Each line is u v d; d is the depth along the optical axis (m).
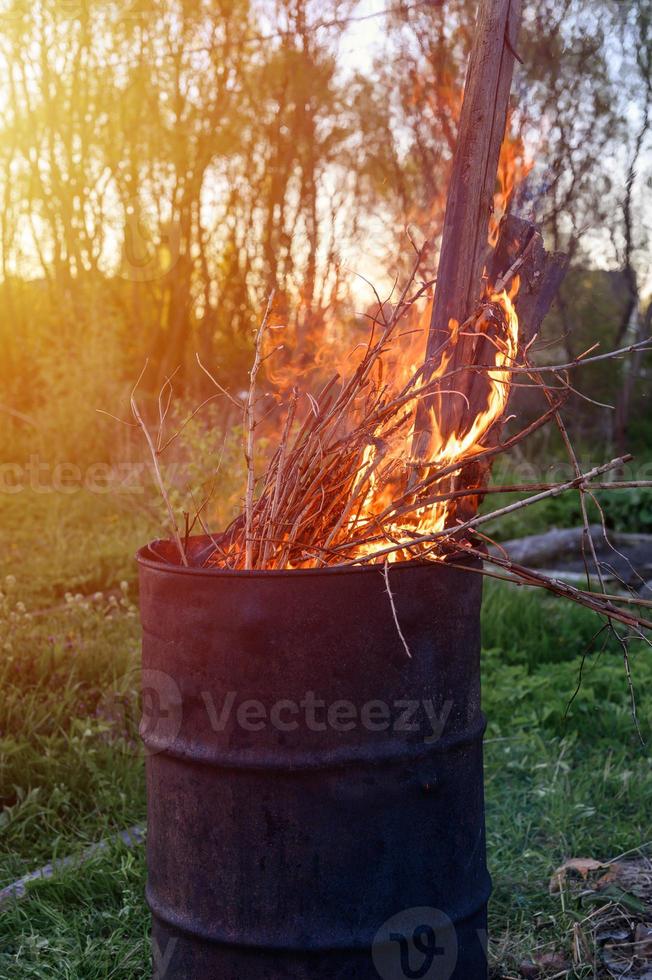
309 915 1.81
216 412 7.69
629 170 8.02
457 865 1.93
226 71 9.51
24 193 10.19
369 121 8.02
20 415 8.98
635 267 9.74
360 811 1.80
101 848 2.81
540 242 2.04
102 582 5.96
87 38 9.55
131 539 6.51
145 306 10.59
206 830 1.85
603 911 2.54
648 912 2.53
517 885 2.70
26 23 9.39
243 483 5.24
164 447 2.22
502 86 2.01
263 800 1.80
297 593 1.76
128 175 10.11
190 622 1.83
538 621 5.03
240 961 1.83
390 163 7.86
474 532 2.00
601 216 8.63
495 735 3.73
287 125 9.23
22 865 2.80
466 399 1.99
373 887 1.82
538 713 3.89
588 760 3.52
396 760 1.81
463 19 6.87
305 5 8.04
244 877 1.82
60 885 2.62
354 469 2.08
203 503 2.35
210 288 10.57
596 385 10.98
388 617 1.79
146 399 9.42
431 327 2.06
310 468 2.06
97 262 10.35
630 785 3.24
